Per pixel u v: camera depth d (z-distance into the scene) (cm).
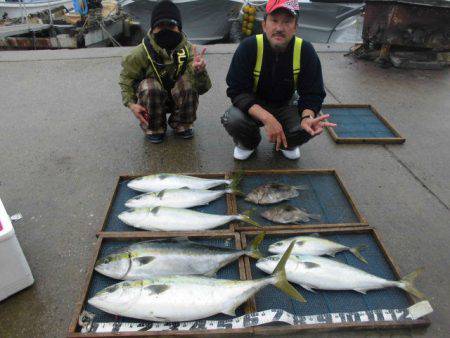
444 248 243
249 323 181
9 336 184
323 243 224
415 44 524
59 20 1134
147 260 204
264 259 207
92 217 258
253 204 265
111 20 1043
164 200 254
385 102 437
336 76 505
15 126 370
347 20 926
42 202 272
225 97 433
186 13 913
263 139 352
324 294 203
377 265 221
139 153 328
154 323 182
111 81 472
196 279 189
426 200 286
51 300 202
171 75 312
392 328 188
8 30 975
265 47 265
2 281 193
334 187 287
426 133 377
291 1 237
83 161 318
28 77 481
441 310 202
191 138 350
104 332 175
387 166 324
